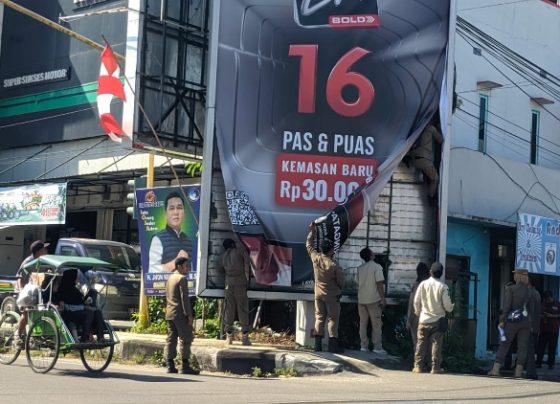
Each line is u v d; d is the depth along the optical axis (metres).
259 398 9.64
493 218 20.08
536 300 14.00
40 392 9.49
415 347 13.59
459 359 15.04
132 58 18.86
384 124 14.48
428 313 13.18
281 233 14.12
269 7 14.45
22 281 13.05
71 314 11.74
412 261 14.80
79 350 12.09
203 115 19.86
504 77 23.14
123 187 26.84
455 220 19.09
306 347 14.30
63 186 24.28
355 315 15.10
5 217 25.61
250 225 14.00
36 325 11.80
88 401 8.80
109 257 21.20
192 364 13.34
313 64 14.42
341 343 14.88
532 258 20.00
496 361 13.91
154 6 19.33
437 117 14.82
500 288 20.95
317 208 14.23
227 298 13.91
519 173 21.05
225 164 14.04
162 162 23.91
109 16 25.80
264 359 13.02
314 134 14.33
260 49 14.37
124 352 14.41
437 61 14.80
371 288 14.09
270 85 14.34
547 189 21.91
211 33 14.21
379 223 14.74
